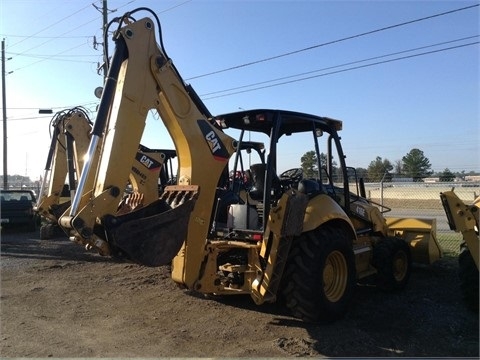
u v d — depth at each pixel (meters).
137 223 4.41
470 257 5.84
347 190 6.77
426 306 6.22
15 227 15.71
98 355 4.58
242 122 6.20
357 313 5.93
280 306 6.24
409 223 8.29
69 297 6.81
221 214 6.27
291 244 5.44
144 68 4.80
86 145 9.31
